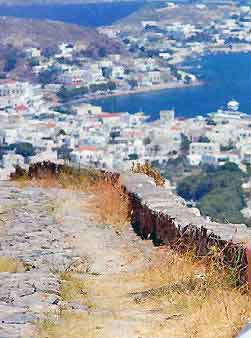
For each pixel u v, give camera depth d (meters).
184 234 15.95
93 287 14.27
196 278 13.61
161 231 17.83
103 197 23.16
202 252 14.98
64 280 14.52
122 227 19.95
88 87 176.88
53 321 11.82
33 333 11.28
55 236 19.19
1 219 21.20
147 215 18.88
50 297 13.12
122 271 15.70
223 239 13.98
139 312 12.34
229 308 11.59
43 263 16.28
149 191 20.52
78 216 21.53
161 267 15.14
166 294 13.07
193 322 11.44
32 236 19.14
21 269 15.61
